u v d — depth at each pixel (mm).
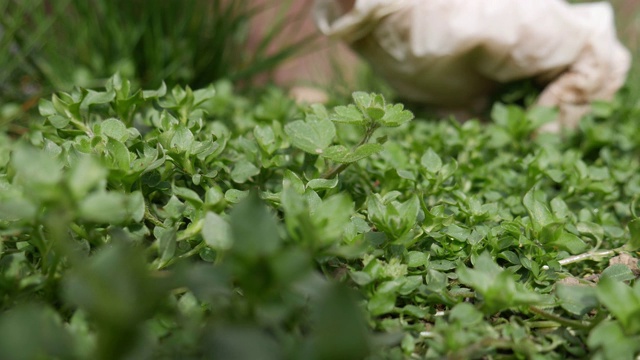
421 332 302
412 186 385
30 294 301
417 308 311
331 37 603
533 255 341
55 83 665
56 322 259
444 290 316
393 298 304
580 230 363
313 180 336
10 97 653
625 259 362
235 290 302
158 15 701
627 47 757
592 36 570
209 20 756
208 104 520
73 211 259
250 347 251
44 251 298
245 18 782
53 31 694
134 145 345
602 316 299
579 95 576
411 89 628
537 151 431
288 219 279
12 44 679
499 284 291
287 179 334
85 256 307
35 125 388
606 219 387
